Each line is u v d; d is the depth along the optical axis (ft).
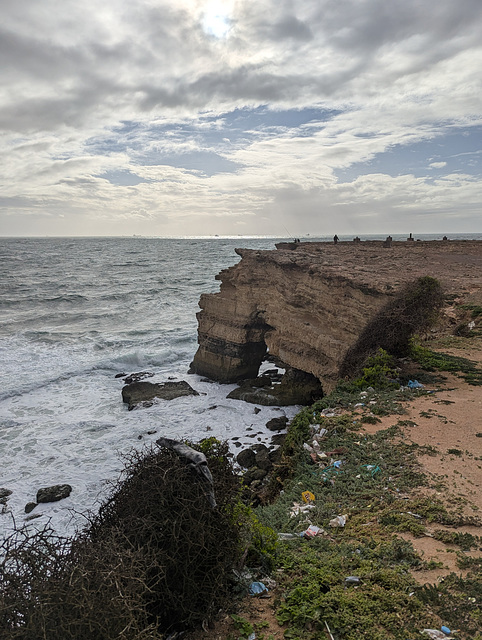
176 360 97.66
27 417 65.21
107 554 13.92
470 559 19.25
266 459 50.75
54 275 260.01
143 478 17.30
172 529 15.67
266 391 73.05
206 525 16.55
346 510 25.44
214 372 85.20
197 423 62.75
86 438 58.34
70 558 13.79
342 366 55.26
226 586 17.54
